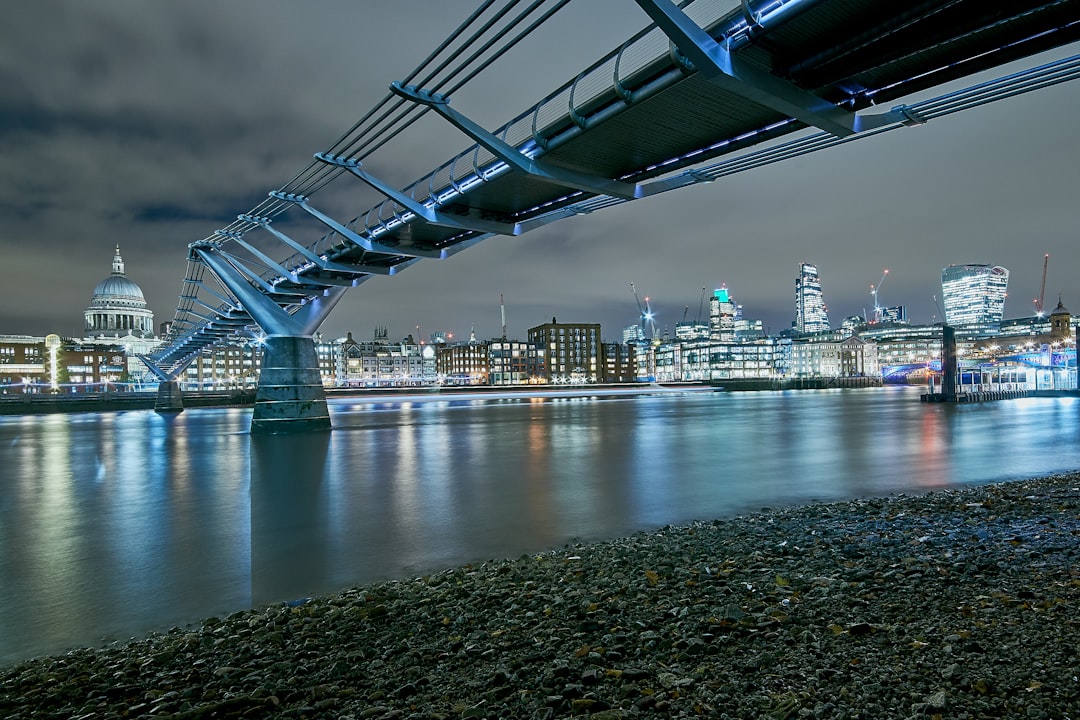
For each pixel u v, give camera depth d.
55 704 6.29
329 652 7.20
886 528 12.27
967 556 9.64
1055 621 6.54
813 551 10.54
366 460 30.95
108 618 9.43
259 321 49.03
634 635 6.95
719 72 16.20
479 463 28.53
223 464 30.83
